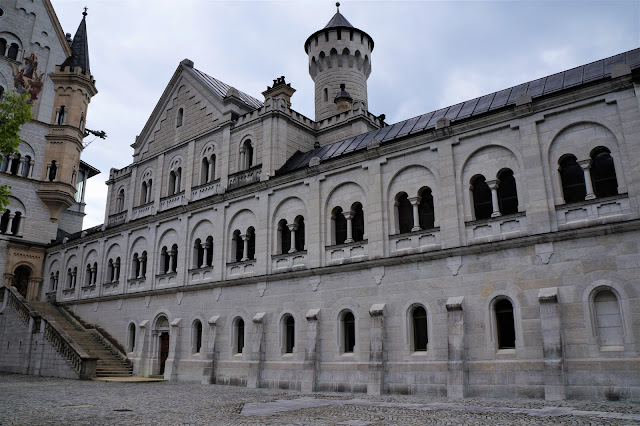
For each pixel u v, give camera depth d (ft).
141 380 110.63
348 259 92.53
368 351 85.30
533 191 73.67
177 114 143.64
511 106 77.10
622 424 42.91
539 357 68.08
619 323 63.77
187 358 115.85
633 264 63.77
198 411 58.03
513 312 71.82
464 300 76.33
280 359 96.99
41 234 175.22
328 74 149.38
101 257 153.17
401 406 60.75
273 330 99.66
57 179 176.14
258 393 83.25
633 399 60.08
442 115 93.50
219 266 114.93
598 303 65.87
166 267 132.36
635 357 61.21
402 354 80.84
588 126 71.51
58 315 158.71
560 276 68.85
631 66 74.08
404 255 83.76
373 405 62.54
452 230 80.28
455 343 73.92
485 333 73.36
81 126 185.57
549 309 67.26
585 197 70.03
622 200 66.64
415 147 87.76
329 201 98.73
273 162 112.78
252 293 106.01
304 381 89.51
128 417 53.11
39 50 179.83
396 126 100.78
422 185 86.43
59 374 116.06
